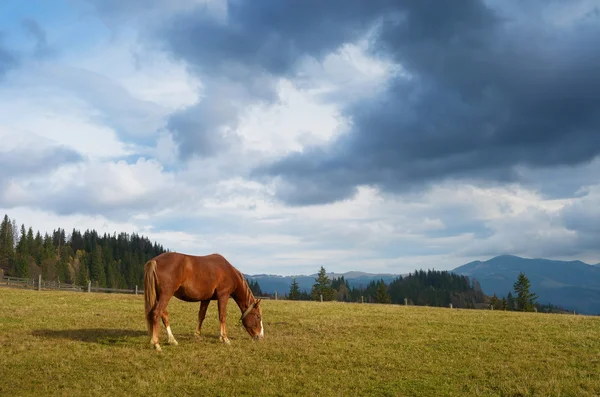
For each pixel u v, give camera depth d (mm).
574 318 23391
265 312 22844
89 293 29938
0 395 9367
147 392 9875
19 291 28500
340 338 15867
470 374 11828
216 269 14531
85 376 10711
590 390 10555
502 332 17672
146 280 13219
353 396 10086
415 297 160125
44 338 14016
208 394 9938
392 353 13758
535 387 10688
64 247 137875
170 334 13805
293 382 10797
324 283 95125
